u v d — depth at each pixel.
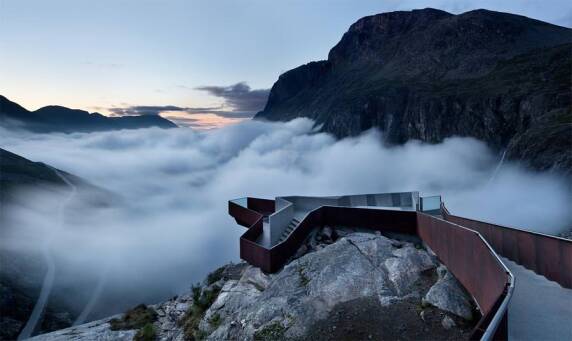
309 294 11.20
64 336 15.91
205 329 12.73
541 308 7.45
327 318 9.78
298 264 13.49
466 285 9.30
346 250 13.58
